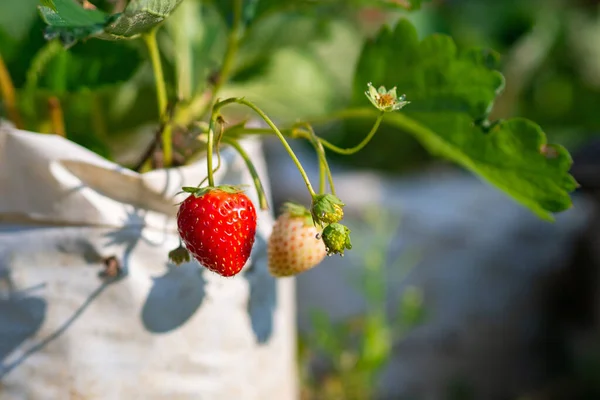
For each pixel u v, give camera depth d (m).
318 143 0.34
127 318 0.35
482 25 0.96
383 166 0.95
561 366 0.86
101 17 0.31
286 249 0.36
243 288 0.37
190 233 0.32
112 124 0.50
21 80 0.42
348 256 0.79
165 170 0.35
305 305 0.80
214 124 0.34
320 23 0.56
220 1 0.46
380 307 0.64
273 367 0.40
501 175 0.39
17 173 0.34
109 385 0.35
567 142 0.98
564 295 0.86
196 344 0.36
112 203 0.35
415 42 0.40
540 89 1.01
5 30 0.42
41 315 0.34
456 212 0.81
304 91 0.66
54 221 0.34
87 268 0.34
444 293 0.81
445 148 0.42
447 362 0.82
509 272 0.83
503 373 0.84
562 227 0.84
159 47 0.47
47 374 0.35
